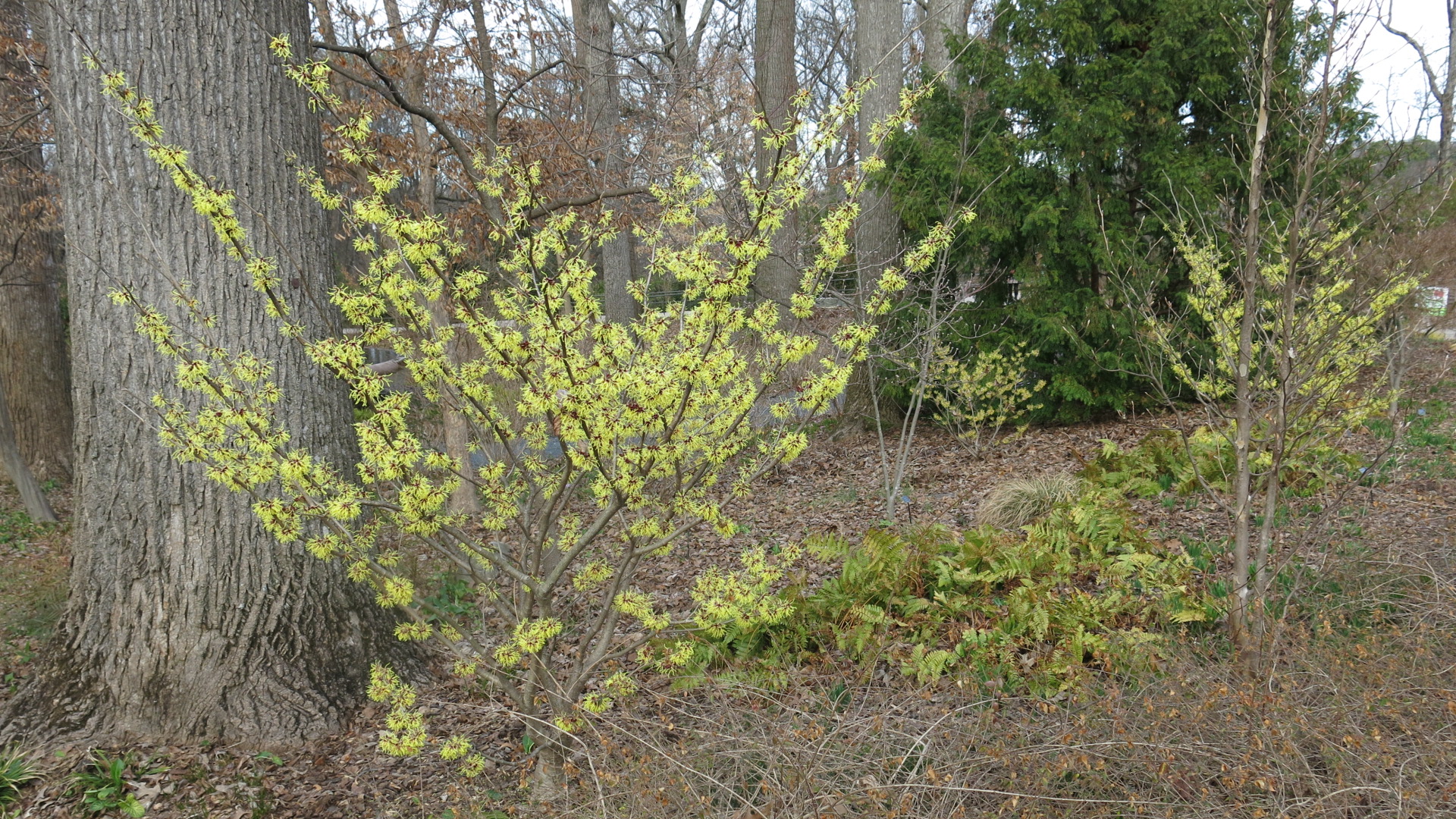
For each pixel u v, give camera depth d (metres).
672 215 3.05
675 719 3.81
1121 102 9.59
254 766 3.87
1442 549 4.30
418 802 3.66
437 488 3.23
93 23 3.88
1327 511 3.87
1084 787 2.74
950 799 2.62
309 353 2.77
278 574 4.21
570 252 2.93
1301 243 3.65
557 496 3.33
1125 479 7.36
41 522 9.30
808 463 10.25
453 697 4.53
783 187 2.80
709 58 14.34
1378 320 4.94
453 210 9.77
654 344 2.97
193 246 3.99
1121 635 3.96
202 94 3.97
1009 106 10.12
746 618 3.46
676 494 3.22
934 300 8.15
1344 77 3.25
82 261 4.02
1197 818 2.49
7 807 3.55
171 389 4.02
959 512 7.61
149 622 4.09
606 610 3.48
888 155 10.52
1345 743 2.63
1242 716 2.86
